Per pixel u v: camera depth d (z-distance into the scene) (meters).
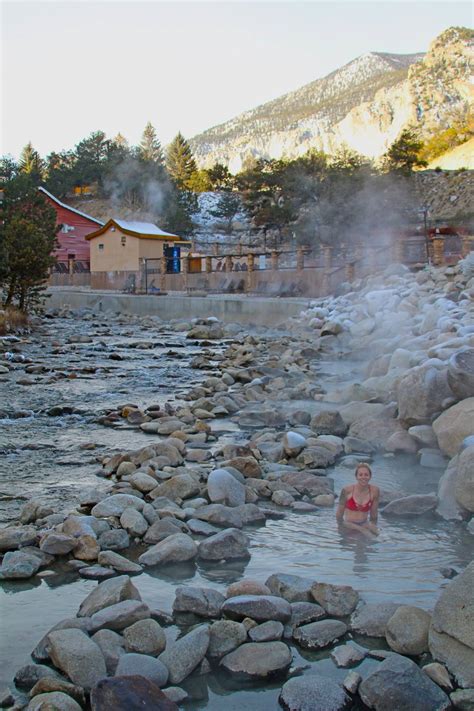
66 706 3.65
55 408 12.10
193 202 100.88
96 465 8.80
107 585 4.93
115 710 3.60
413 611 4.46
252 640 4.39
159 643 4.29
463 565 5.66
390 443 9.16
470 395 8.77
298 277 32.84
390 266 27.16
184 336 26.86
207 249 72.44
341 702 3.82
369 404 10.49
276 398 12.71
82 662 4.01
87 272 52.31
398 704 3.76
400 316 19.44
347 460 8.71
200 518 6.61
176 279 39.50
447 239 38.06
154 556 5.71
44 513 6.75
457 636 4.11
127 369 17.67
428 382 9.25
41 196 36.25
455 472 7.07
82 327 30.23
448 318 15.47
